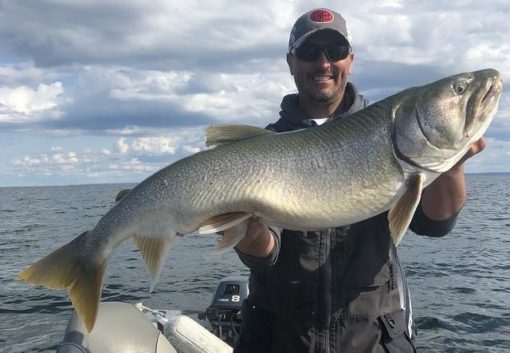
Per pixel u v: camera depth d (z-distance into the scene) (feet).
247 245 3.43
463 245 20.94
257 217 3.33
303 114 4.07
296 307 3.54
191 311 10.92
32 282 3.70
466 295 11.91
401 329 3.54
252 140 3.37
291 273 3.57
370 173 3.19
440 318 9.93
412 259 17.40
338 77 3.98
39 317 11.12
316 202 3.23
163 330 5.58
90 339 4.37
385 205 3.20
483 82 3.15
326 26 3.89
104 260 3.63
